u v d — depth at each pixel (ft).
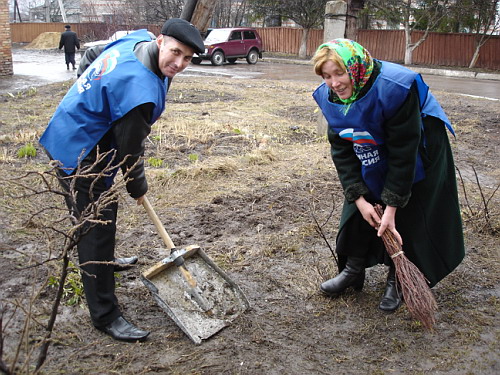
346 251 11.46
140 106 9.18
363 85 9.52
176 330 10.69
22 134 25.13
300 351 10.17
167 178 19.21
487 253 14.35
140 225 15.62
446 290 12.51
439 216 10.93
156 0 99.60
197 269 11.41
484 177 21.36
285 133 27.99
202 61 87.71
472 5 86.94
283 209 17.12
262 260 13.78
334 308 11.64
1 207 15.99
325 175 20.59
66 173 9.82
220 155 23.04
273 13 107.34
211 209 16.94
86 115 9.68
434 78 72.90
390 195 10.00
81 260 9.91
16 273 12.44
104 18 112.37
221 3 116.16
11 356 9.52
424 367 9.79
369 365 9.84
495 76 76.84
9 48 57.88
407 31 91.45
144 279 10.66
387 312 11.42
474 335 10.75
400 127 9.58
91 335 10.43
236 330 10.75
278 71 72.69
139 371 9.41
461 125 32.19
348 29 26.37
